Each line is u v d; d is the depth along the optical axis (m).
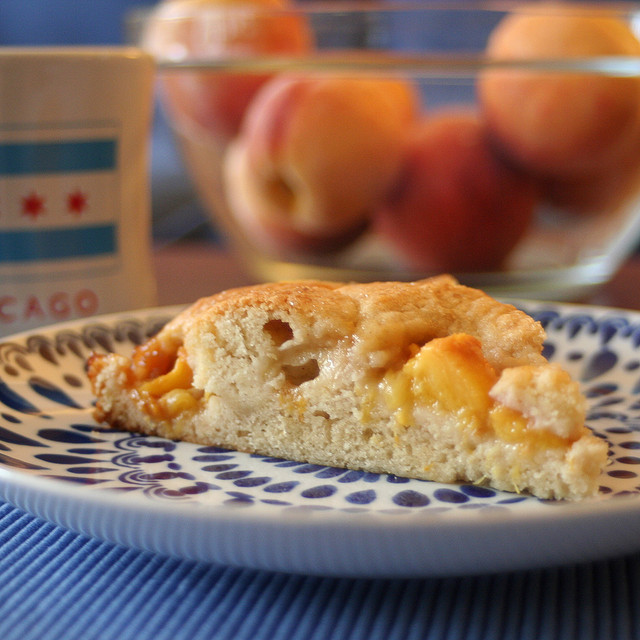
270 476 0.44
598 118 0.57
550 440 0.42
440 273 0.62
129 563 0.39
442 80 0.60
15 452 0.44
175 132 0.69
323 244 0.62
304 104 0.58
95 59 0.54
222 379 0.46
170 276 0.69
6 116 0.53
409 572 0.37
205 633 0.35
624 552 0.38
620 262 0.66
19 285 0.54
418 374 0.44
